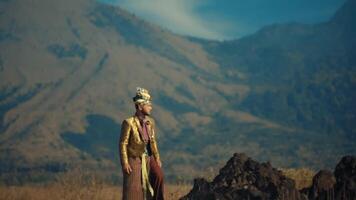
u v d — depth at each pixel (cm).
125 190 1002
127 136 1006
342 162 1380
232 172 1405
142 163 1008
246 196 1328
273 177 1376
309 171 1579
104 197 1734
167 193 1653
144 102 1023
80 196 1723
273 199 1321
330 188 1361
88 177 1812
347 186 1331
